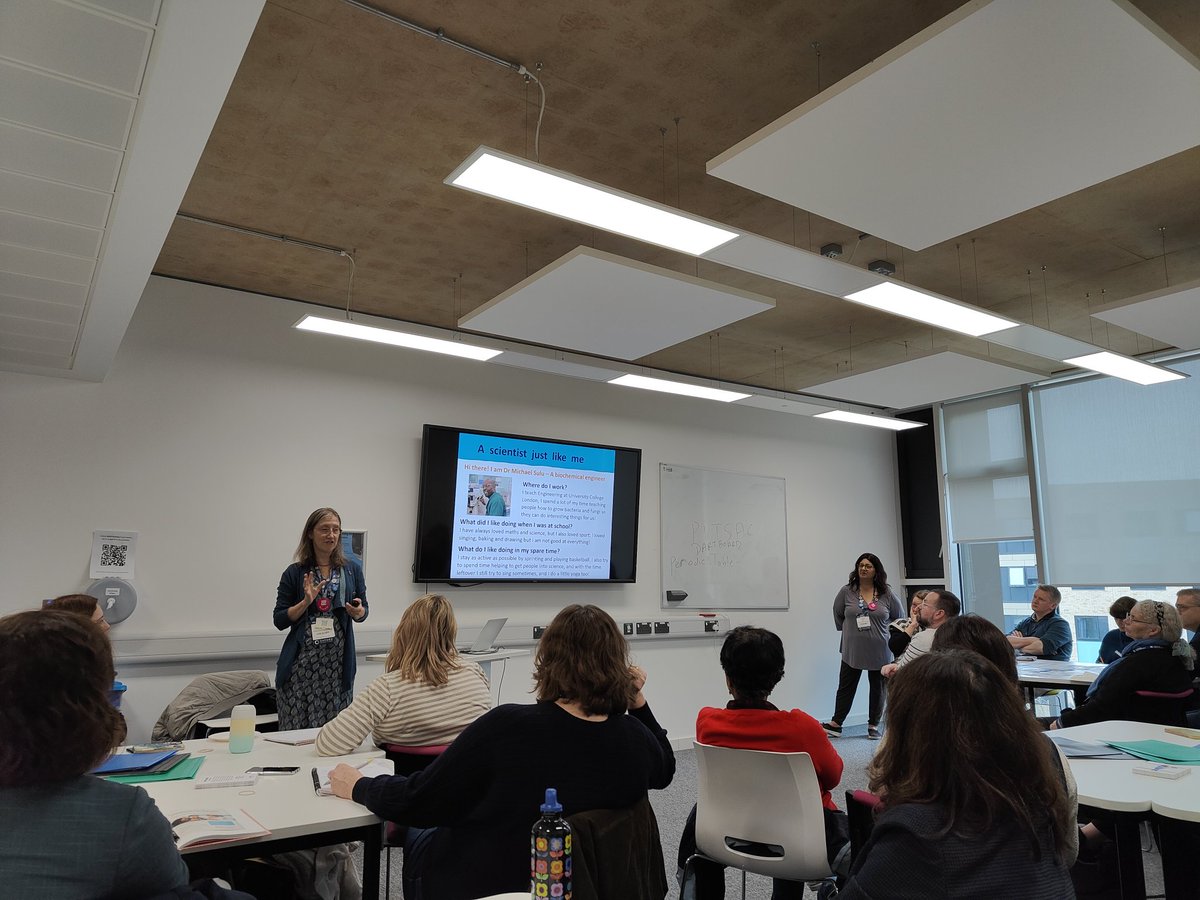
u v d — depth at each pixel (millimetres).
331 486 5602
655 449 7281
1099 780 2305
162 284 5176
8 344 4105
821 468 8438
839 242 4723
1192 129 2697
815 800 2291
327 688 3738
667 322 4766
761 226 4520
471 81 3289
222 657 5016
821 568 8242
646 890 1742
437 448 5957
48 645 1132
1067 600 7391
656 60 3180
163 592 4945
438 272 5207
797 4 2893
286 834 1804
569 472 6590
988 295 5570
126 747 2637
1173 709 3742
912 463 8844
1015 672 2273
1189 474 6695
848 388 6609
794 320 6176
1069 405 7496
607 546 6727
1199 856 2078
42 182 2436
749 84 3330
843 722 7637
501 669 6129
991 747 1213
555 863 1498
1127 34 2240
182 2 1725
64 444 4781
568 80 3291
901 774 1281
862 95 2510
